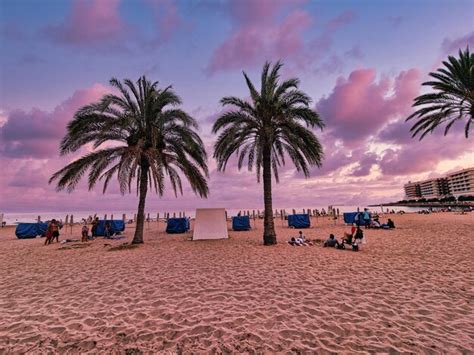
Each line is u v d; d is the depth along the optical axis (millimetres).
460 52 16359
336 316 4258
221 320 4141
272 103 12805
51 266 8570
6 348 3379
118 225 22344
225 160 14031
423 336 3594
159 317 4289
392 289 5605
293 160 14445
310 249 11078
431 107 18125
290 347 3322
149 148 12914
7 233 26156
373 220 21109
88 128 12469
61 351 3293
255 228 23922
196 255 10055
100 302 5031
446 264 7730
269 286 5895
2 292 5797
